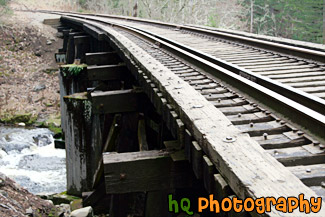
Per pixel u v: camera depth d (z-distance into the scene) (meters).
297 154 2.95
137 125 7.44
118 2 44.91
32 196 6.20
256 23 41.31
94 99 7.33
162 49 9.02
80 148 8.80
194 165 3.35
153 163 4.24
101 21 18.92
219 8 40.12
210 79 5.69
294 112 3.66
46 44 29.36
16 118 19.53
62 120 16.02
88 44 17.44
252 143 2.80
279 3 38.88
